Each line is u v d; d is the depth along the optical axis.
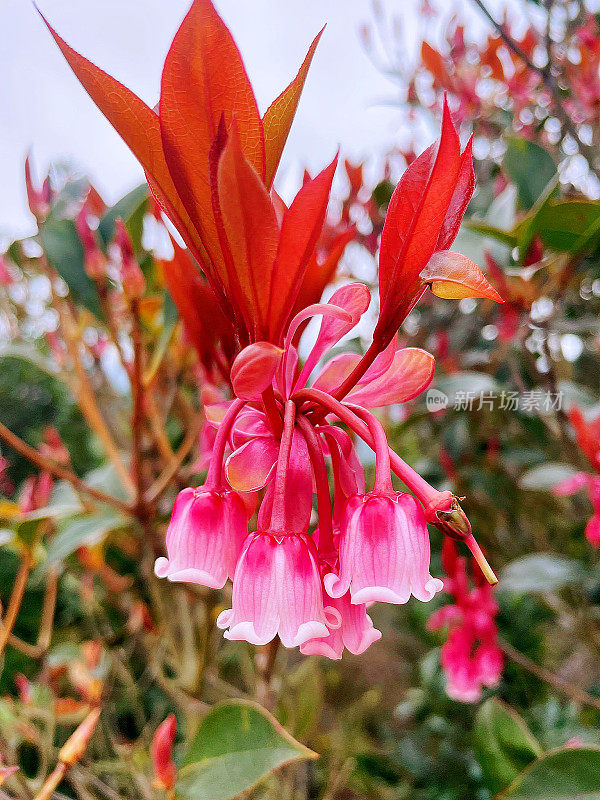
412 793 0.27
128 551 0.24
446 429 0.26
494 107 0.29
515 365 0.19
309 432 0.07
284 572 0.06
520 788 0.12
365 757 0.29
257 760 0.11
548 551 0.28
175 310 0.17
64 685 0.22
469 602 0.19
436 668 0.28
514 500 0.27
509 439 0.28
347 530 0.06
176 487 0.21
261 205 0.06
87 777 0.16
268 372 0.06
